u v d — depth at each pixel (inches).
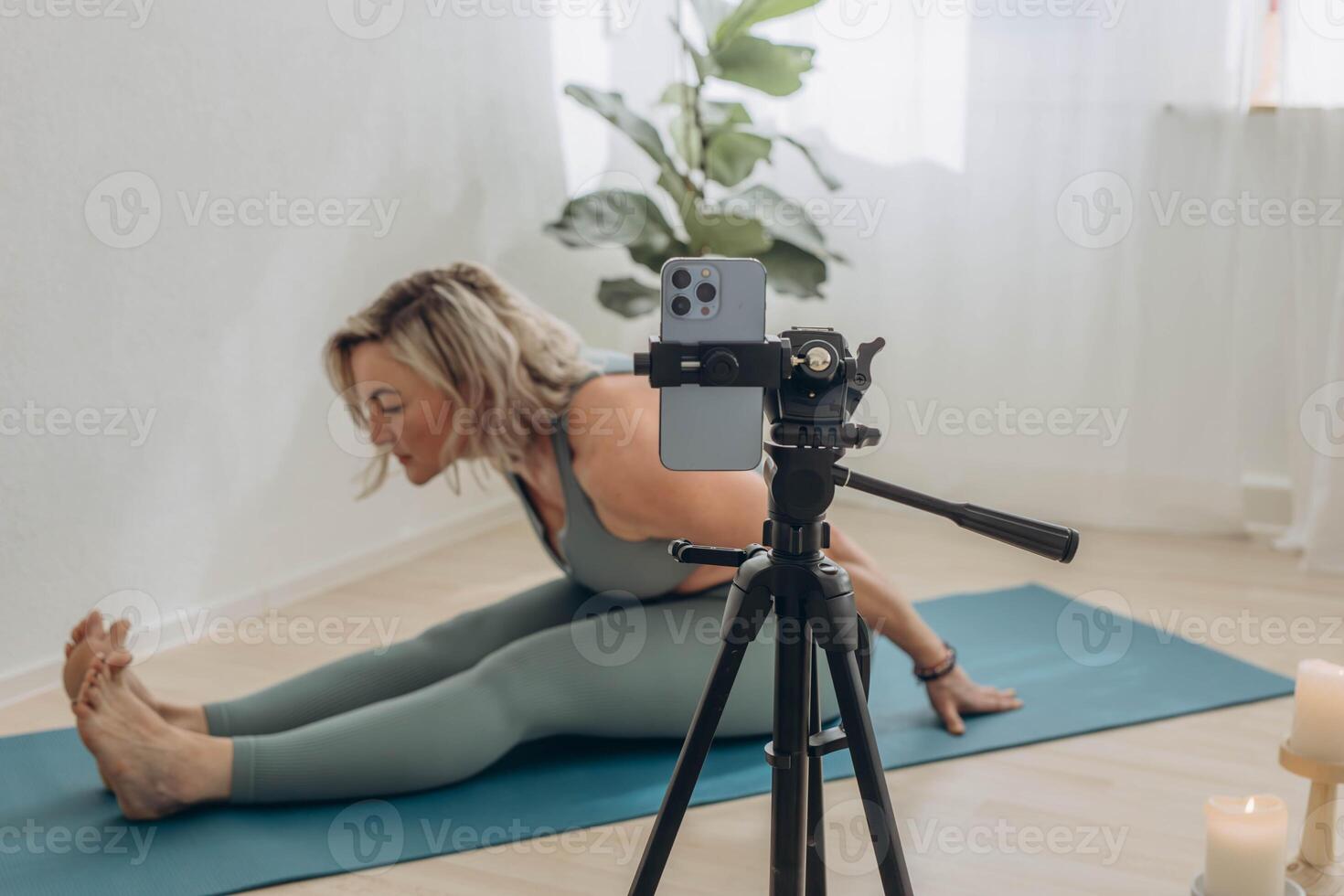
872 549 115.2
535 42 124.0
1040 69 115.3
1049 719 75.0
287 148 97.9
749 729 70.7
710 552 42.7
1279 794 65.0
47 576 82.6
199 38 89.7
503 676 66.8
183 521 92.3
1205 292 112.8
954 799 64.7
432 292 67.9
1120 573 106.0
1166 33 110.0
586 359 71.5
